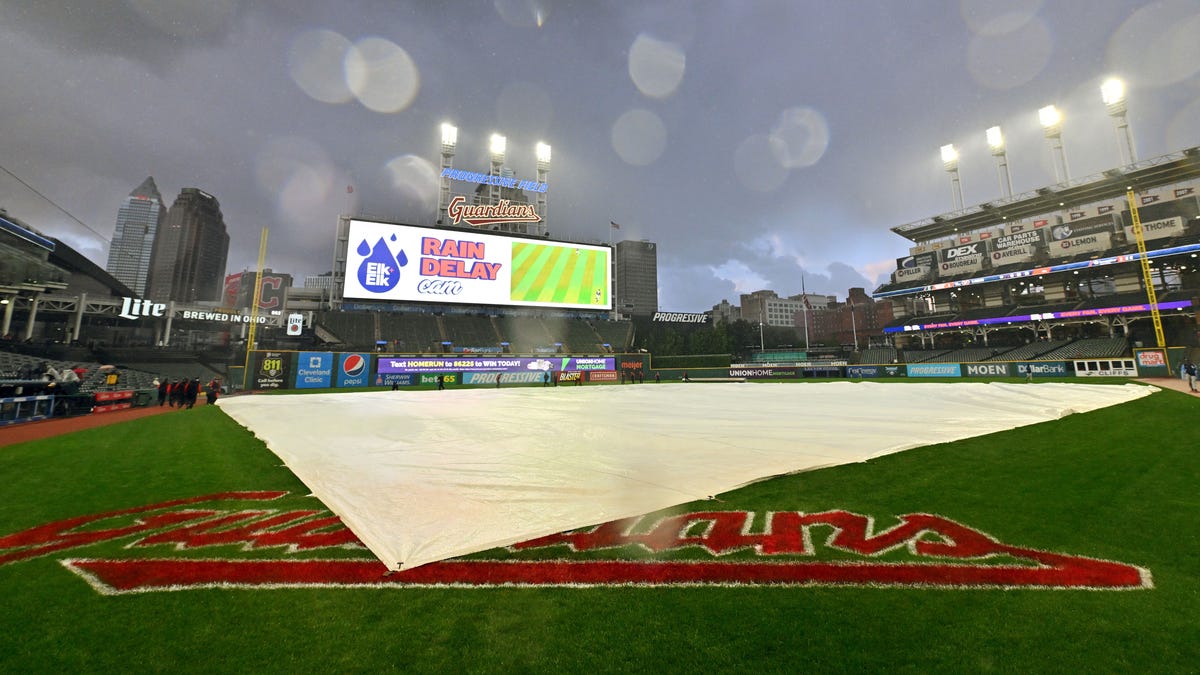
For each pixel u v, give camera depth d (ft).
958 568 12.30
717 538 14.49
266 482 22.33
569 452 26.78
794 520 16.08
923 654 8.66
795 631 9.49
